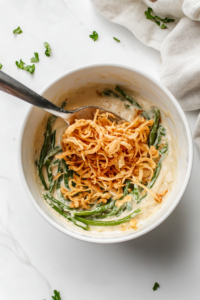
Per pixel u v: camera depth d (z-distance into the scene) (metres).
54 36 0.62
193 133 0.59
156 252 0.60
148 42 0.61
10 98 0.62
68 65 0.62
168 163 0.57
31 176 0.55
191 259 0.59
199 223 0.59
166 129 0.57
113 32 0.62
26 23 0.63
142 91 0.57
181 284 0.59
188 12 0.56
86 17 0.62
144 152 0.56
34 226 0.61
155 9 0.59
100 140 0.54
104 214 0.56
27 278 0.61
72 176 0.58
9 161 0.62
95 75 0.55
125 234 0.54
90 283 0.60
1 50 0.63
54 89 0.54
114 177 0.56
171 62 0.59
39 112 0.55
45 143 0.57
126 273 0.60
